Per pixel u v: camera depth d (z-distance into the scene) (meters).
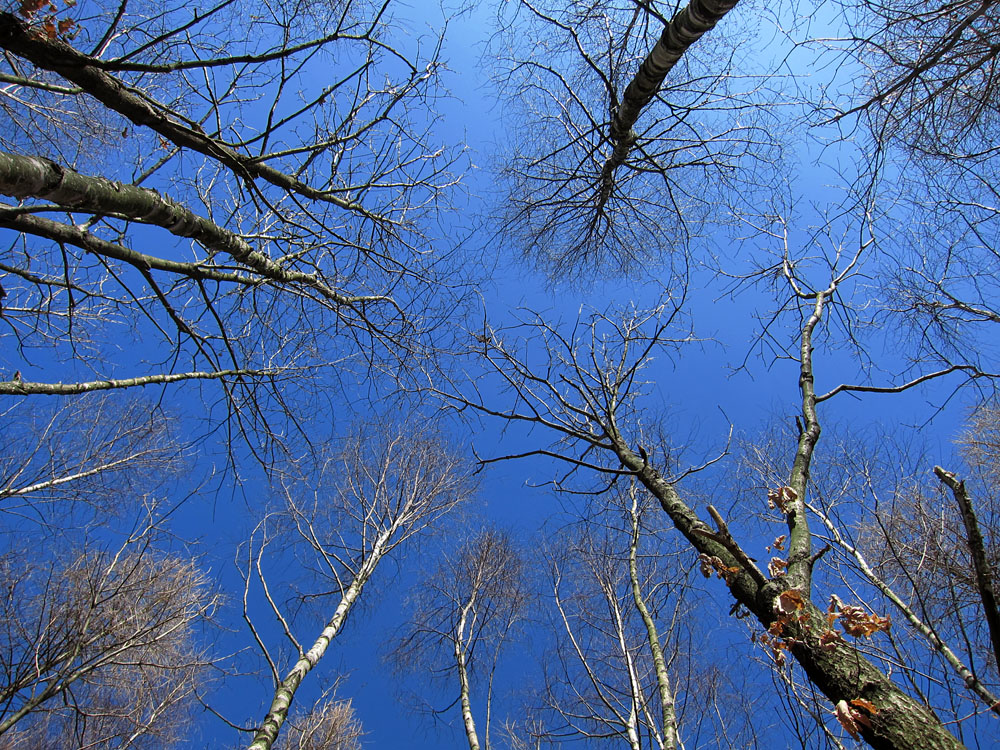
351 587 7.24
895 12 3.06
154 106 3.12
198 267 3.96
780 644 2.11
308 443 5.00
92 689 7.03
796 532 2.47
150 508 6.60
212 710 4.80
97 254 3.28
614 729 6.44
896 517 5.04
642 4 3.51
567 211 5.33
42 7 2.98
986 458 5.74
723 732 5.67
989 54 2.87
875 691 1.88
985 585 2.07
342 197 4.63
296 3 3.66
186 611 6.79
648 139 4.58
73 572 6.26
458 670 7.59
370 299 5.02
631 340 5.06
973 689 2.83
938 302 4.57
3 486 6.40
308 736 7.36
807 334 3.69
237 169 3.42
